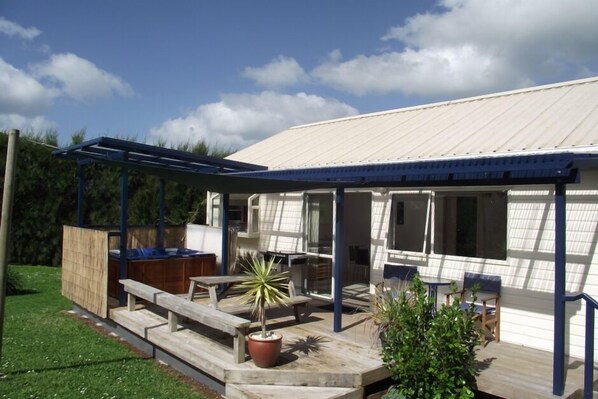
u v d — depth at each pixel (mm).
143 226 11477
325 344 6652
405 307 5512
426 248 8734
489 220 8008
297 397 5145
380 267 9531
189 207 18172
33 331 8383
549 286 7254
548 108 8992
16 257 16984
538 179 5633
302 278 11164
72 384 5922
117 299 9328
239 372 5500
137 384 6051
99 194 17453
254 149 13820
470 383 5613
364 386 5523
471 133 8914
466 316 5414
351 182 7562
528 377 5820
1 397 5410
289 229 11656
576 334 6949
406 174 6406
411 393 5254
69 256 9852
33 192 16844
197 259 10156
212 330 7227
